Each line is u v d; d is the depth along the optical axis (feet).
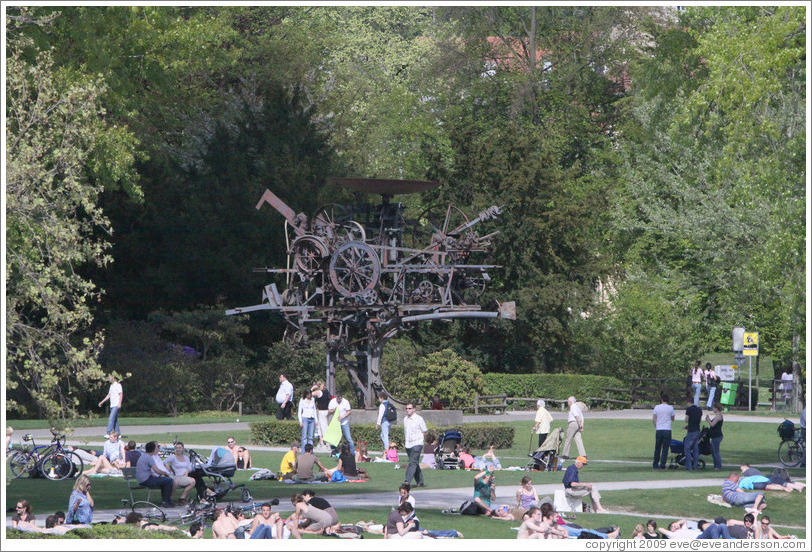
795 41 260.62
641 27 473.67
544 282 389.80
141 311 399.85
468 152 403.95
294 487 184.96
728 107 253.85
